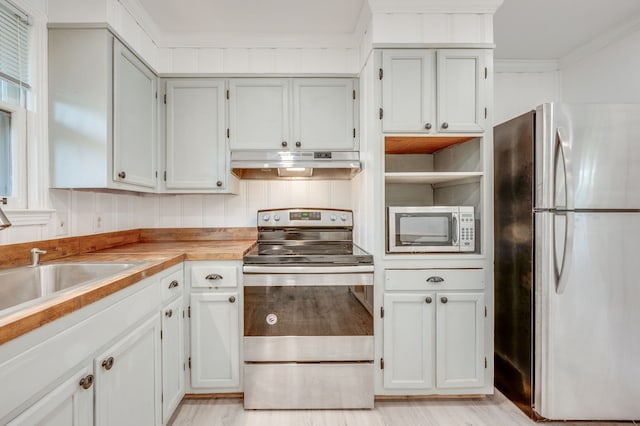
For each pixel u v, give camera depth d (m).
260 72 2.21
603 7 2.04
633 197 1.64
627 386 1.67
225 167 2.22
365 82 2.08
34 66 1.56
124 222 2.26
